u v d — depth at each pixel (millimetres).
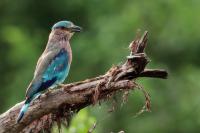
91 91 12883
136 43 12969
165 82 24625
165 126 24141
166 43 26484
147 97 12938
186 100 24656
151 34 26578
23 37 28031
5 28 28828
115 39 25828
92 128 14438
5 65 28047
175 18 26750
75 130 14391
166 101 24422
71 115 13094
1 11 29234
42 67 13969
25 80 26578
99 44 25781
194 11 26766
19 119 12859
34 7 28969
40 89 13680
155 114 24188
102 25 26609
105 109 19484
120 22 26375
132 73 12906
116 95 13078
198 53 26578
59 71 14117
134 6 26938
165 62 26453
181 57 26547
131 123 23703
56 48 14461
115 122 23578
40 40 28250
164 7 27016
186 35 26500
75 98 12906
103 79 12898
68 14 28766
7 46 28672
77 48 26094
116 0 27703
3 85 27531
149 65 26000
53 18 29000
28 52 27500
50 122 13188
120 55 25250
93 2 28266
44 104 12969
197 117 24375
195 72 25625
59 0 28734
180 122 24375
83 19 28531
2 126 13094
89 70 25688
